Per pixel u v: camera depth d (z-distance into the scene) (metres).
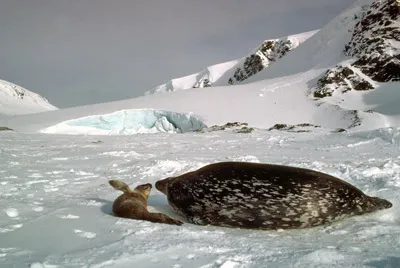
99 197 4.95
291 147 13.91
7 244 2.81
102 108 39.25
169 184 4.38
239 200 3.81
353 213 3.95
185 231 3.31
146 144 15.29
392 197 4.85
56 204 4.37
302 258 2.57
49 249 2.70
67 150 11.95
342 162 8.96
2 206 4.05
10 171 7.20
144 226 3.40
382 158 9.95
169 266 2.39
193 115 35.47
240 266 2.43
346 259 2.57
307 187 3.81
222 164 4.24
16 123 33.47
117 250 2.68
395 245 2.97
